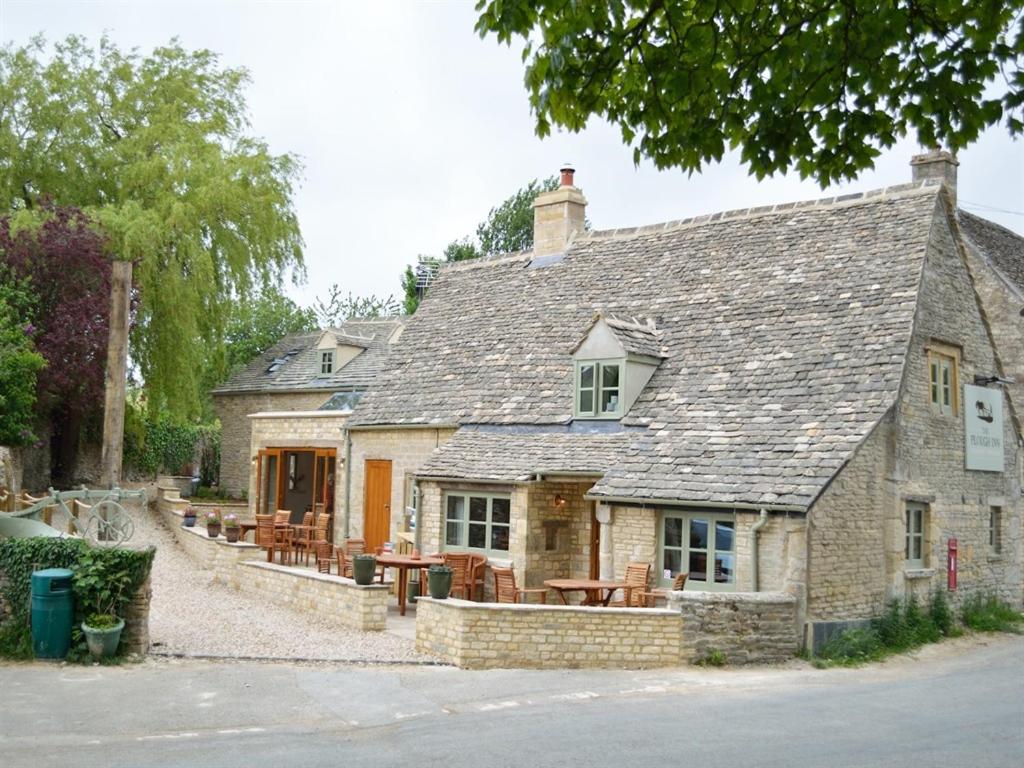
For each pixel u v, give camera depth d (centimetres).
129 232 2825
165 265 3000
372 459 2445
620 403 1988
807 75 751
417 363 2541
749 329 2009
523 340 2373
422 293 4138
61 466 2934
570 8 703
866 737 1034
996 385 2117
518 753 962
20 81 3047
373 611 1662
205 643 1514
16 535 1530
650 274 2338
